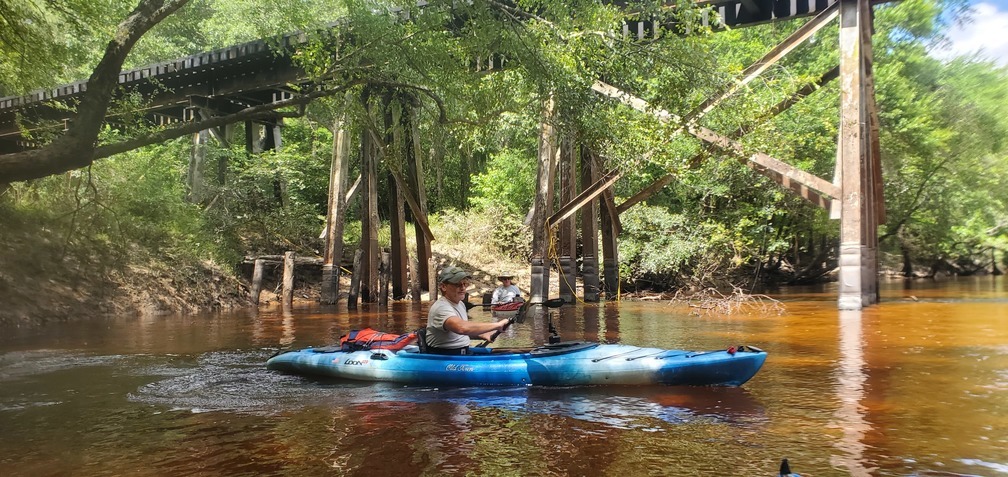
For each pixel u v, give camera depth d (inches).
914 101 922.7
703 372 208.4
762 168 492.4
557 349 229.8
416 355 233.8
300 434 162.7
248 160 898.1
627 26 501.0
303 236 890.1
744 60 856.3
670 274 844.6
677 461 134.3
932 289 796.6
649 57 409.1
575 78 398.3
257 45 676.1
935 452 136.3
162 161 730.8
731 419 167.8
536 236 568.7
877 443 143.6
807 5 519.8
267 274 771.4
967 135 966.4
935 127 948.0
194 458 144.2
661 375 211.6
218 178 870.4
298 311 590.2
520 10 418.3
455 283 242.5
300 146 1130.0
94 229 632.4
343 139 668.1
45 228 602.2
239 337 382.3
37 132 529.3
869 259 553.9
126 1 500.7
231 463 140.2
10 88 549.0
